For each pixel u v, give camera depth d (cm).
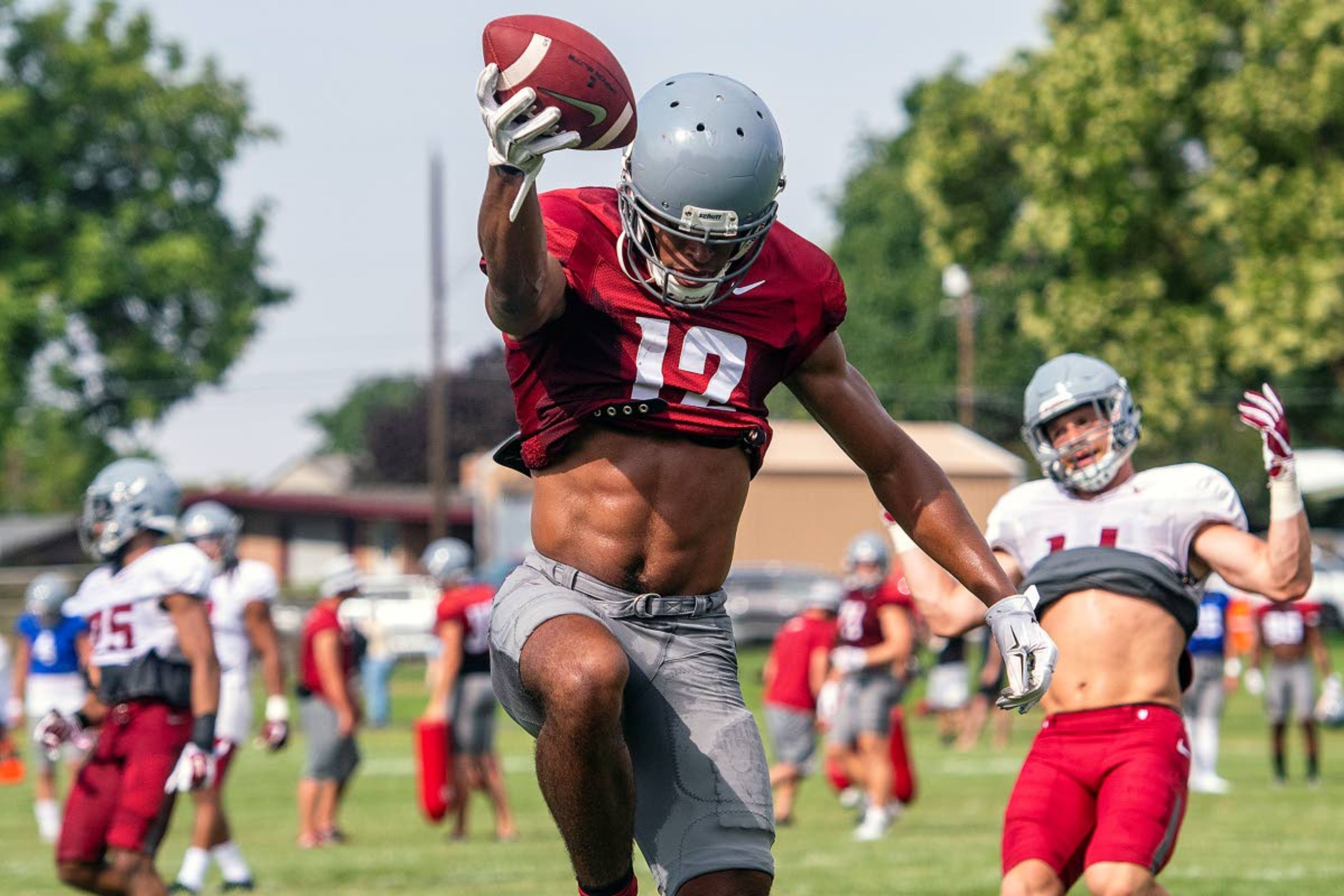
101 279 13675
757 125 1227
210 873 3500
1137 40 10425
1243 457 15650
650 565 1295
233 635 3394
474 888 3167
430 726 4012
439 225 12250
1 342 13300
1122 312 10906
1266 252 10306
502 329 1238
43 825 4384
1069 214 10706
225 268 14750
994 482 13338
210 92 14775
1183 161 10900
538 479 1324
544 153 1144
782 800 4319
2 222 13538
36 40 14312
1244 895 2805
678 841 1284
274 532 18738
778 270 1301
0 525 19038
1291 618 5050
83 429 14788
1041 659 1297
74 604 2352
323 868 3519
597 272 1257
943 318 19962
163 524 2375
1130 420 1855
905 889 2998
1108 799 1712
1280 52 10444
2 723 5156
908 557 1888
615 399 1267
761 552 13250
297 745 7350
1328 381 13712
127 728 2298
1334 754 6175
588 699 1179
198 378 14650
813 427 13875
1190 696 4891
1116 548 1825
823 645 4319
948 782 5259
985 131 11894
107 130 14350
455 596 4050
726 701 1312
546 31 1183
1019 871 1716
